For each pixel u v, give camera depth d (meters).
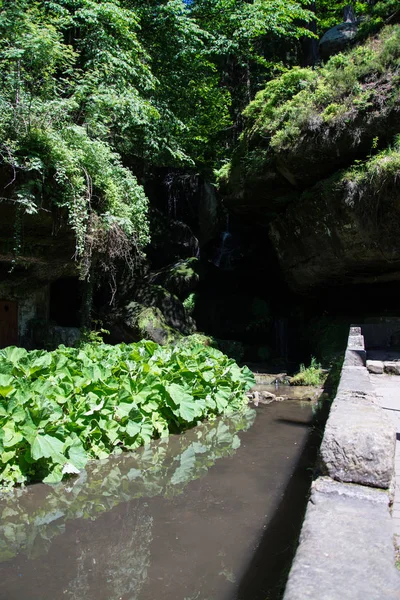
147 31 17.83
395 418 5.57
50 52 9.88
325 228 13.98
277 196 16.66
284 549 4.02
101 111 12.20
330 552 2.08
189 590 3.44
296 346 18.12
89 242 10.42
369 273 14.91
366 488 2.89
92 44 13.69
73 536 4.27
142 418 7.00
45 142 9.27
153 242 20.28
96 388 6.47
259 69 23.72
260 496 5.17
